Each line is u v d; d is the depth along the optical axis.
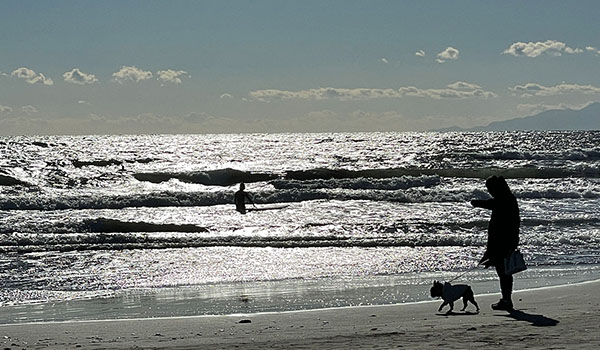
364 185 40.06
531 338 7.33
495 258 10.04
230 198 34.56
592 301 10.70
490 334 7.73
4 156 67.31
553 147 82.06
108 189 42.16
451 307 10.08
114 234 23.59
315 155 74.06
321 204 32.12
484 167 49.47
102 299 13.28
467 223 25.47
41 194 39.56
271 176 46.06
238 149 87.69
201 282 15.29
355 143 100.75
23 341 8.72
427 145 90.56
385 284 14.48
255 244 21.22
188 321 10.33
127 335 9.05
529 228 24.08
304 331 8.77
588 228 24.06
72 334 9.27
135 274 16.47
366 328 8.83
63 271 16.97
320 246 20.80
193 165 60.31
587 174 46.19
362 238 22.28
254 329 9.16
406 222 26.25
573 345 6.84
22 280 15.73
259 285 14.69
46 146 92.81
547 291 12.30
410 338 7.70
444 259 18.28
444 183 41.00
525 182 42.22
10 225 26.09
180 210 31.80
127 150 84.12
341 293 13.31
